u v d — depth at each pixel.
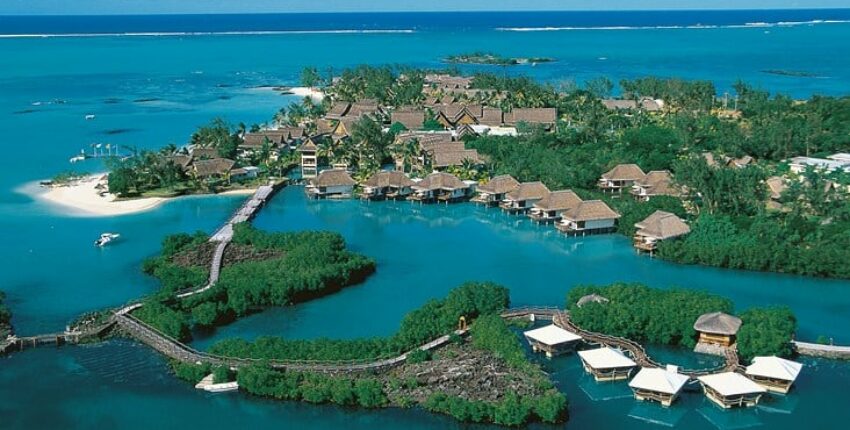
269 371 67.69
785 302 87.25
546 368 71.25
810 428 61.88
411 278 95.19
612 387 67.94
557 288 91.75
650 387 64.56
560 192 118.12
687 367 70.75
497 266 99.69
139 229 113.50
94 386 68.56
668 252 100.00
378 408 64.75
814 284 92.69
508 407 61.81
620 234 112.31
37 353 74.56
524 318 80.56
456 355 71.56
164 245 100.56
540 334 73.94
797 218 104.94
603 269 98.31
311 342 72.56
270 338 73.06
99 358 73.50
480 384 66.19
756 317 74.00
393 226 117.38
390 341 72.81
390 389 66.44
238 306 82.81
